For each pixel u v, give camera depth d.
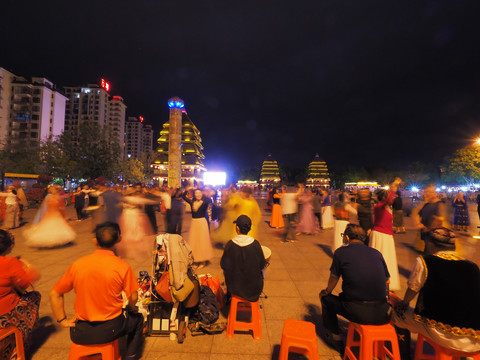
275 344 3.21
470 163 48.47
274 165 128.62
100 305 2.29
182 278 3.14
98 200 11.03
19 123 95.81
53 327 3.53
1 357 2.54
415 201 28.23
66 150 50.50
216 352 3.05
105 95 144.62
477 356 2.28
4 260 2.65
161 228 11.17
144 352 3.04
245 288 3.31
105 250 2.42
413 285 2.47
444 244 2.46
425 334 2.45
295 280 5.34
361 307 2.68
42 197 20.45
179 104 30.75
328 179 126.19
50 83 104.06
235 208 8.30
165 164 64.12
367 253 2.83
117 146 52.62
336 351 3.10
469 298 2.26
